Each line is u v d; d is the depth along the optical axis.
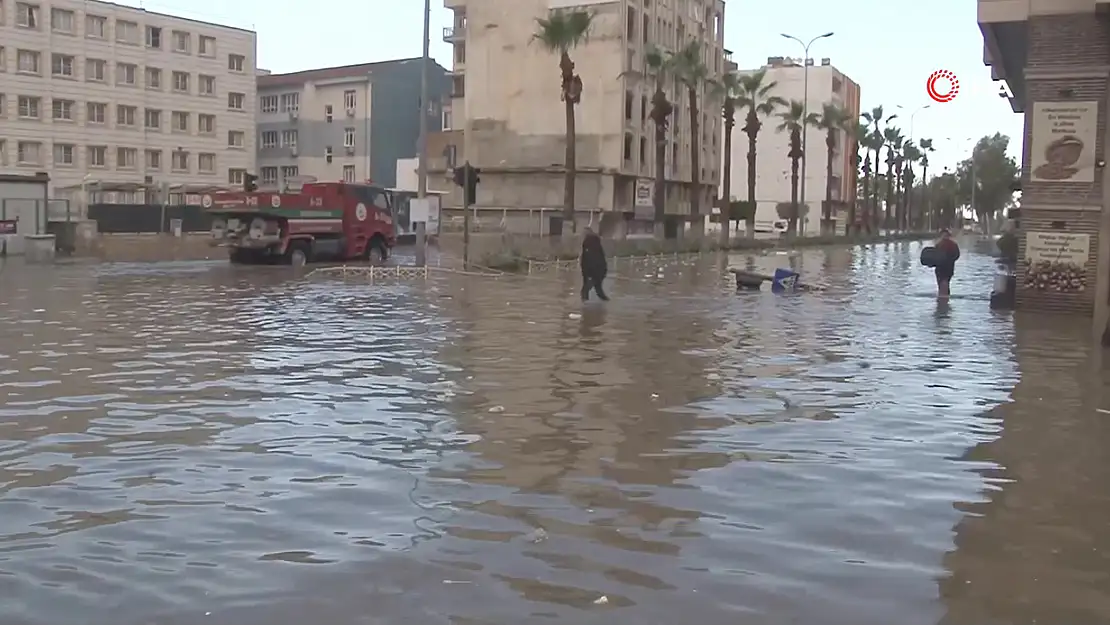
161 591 5.05
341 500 6.71
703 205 82.19
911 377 12.45
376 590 5.07
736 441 8.63
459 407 10.02
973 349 15.36
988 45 25.58
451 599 4.95
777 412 9.98
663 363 13.25
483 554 5.63
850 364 13.52
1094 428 9.38
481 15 69.38
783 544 5.88
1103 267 17.78
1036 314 21.39
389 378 11.78
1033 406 10.51
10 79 68.50
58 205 41.50
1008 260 35.44
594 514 6.44
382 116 84.50
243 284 27.36
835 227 92.56
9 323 17.47
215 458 7.87
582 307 21.38
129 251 39.56
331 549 5.70
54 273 31.50
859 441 8.71
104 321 17.88
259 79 89.06
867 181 102.50
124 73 74.94
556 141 68.12
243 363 12.94
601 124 66.56
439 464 7.71
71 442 8.41
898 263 46.72
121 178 74.81
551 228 55.50
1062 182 21.39
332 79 85.19
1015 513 6.59
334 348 14.41
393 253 42.59
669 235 65.12
